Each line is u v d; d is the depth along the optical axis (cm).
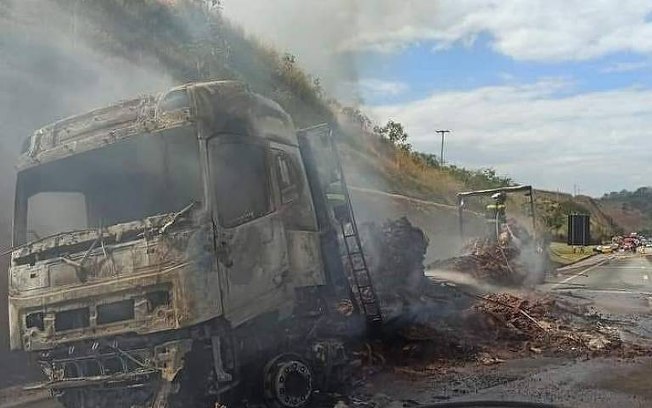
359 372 820
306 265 723
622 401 725
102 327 594
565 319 1195
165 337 581
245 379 659
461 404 709
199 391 608
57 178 684
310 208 748
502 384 805
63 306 616
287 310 679
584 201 14262
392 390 773
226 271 605
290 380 671
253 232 644
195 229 584
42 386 637
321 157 808
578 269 3173
